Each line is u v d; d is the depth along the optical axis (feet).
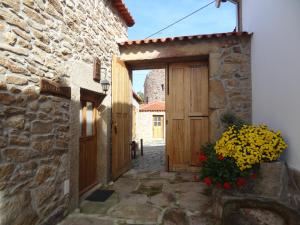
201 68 16.93
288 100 9.62
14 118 6.90
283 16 9.91
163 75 76.79
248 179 9.96
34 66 7.80
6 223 6.49
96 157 13.96
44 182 8.25
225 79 14.89
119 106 15.75
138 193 12.66
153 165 20.47
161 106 55.67
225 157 10.52
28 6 7.54
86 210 10.40
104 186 13.84
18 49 7.09
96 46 12.79
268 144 9.86
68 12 9.99
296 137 8.98
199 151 16.81
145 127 54.13
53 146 8.82
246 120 14.60
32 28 7.73
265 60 12.19
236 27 19.65
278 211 7.95
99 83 13.07
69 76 10.02
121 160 16.20
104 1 14.05
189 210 10.35
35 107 7.84
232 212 7.80
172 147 17.33
